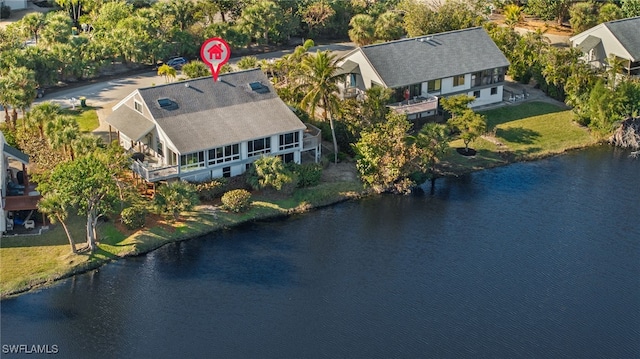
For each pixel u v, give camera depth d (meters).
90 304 70.69
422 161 92.50
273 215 85.50
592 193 91.56
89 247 77.31
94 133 99.25
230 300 71.81
